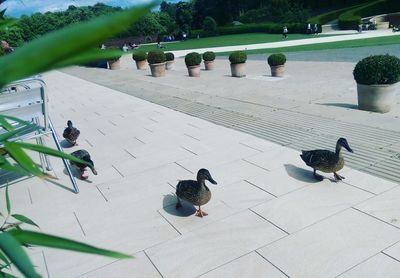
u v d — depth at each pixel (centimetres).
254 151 680
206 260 386
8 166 115
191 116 989
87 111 1174
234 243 409
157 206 508
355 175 543
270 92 1265
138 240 432
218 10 7088
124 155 722
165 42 6275
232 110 1020
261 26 5431
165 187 566
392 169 552
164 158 686
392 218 428
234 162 636
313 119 868
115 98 1363
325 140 711
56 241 83
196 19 7325
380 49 2269
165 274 371
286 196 500
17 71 50
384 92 873
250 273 361
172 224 458
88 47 53
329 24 4822
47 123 521
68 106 1285
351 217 436
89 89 1658
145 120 987
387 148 639
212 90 1391
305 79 1484
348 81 1359
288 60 2195
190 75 1839
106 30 52
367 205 459
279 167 597
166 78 1841
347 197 483
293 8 5747
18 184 613
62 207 528
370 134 725
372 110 899
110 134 881
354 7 5109
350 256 371
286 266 366
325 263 365
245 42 4038
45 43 51
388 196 476
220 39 5159
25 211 523
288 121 867
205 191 452
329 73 1582
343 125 802
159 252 406
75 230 466
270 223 440
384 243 386
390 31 3719
